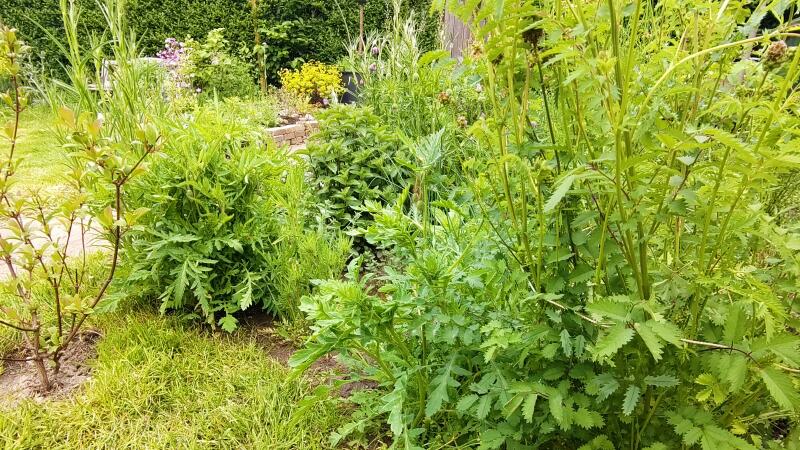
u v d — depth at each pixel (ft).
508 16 3.75
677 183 3.68
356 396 6.04
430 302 5.04
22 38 24.22
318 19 28.55
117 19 9.41
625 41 5.41
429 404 4.86
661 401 4.37
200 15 26.30
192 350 7.39
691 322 4.19
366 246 10.08
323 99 25.72
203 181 7.93
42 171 15.34
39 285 8.34
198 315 8.11
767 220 4.21
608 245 4.12
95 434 5.98
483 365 5.28
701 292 4.09
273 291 8.58
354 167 10.46
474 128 4.35
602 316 3.92
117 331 7.58
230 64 23.57
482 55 4.41
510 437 4.75
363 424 5.75
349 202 10.25
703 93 4.09
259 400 6.39
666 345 4.08
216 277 8.34
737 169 3.39
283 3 27.68
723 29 3.84
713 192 3.60
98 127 5.98
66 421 6.11
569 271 4.46
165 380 6.75
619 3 3.56
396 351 5.83
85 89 8.64
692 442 3.67
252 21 27.35
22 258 6.54
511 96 4.04
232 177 8.44
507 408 4.39
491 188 5.15
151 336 7.46
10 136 6.32
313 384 6.87
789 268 3.96
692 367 4.06
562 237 4.40
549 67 4.31
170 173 8.00
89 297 7.10
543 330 4.32
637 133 3.47
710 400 4.37
